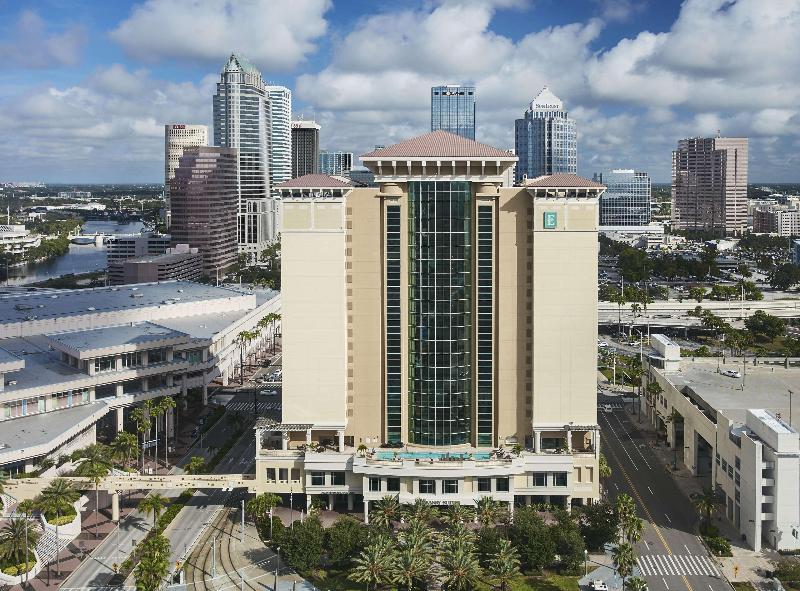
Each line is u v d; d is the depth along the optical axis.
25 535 199.25
